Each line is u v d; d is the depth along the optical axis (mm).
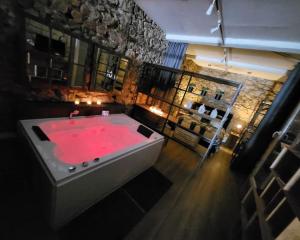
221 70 5652
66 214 1415
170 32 3570
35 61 1821
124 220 1650
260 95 5098
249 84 5219
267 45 2514
